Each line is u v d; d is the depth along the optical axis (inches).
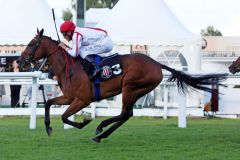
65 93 460.1
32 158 375.9
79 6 663.8
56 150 412.5
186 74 470.0
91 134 522.0
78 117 793.6
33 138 486.9
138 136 503.2
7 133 529.0
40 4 927.0
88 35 462.6
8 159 373.7
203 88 470.6
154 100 890.1
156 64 462.9
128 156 383.6
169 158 375.9
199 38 915.4
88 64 451.5
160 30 916.0
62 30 462.9
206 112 839.1
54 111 786.2
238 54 1542.8
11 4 918.4
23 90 970.7
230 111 866.8
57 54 468.8
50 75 485.7
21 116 850.1
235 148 425.1
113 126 459.8
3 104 1035.9
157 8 934.4
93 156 383.6
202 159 371.9
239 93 865.5
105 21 925.2
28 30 895.1
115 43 903.1
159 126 621.6
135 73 450.9
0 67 920.9
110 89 454.9
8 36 888.9
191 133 530.0
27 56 480.4
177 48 999.6
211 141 466.6
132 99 458.0
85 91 450.9
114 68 452.4
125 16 925.8
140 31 911.0
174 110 793.6
